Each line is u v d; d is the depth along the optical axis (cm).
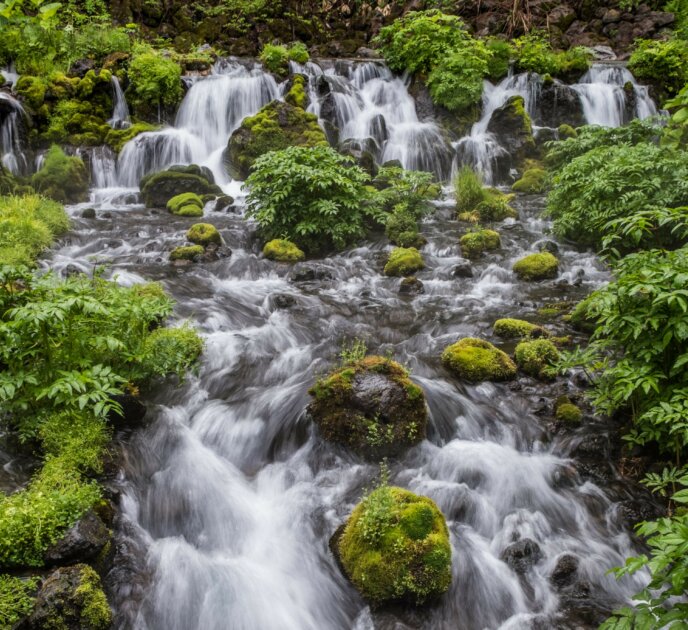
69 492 372
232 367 590
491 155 1395
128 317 527
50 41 1430
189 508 434
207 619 359
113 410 470
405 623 357
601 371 567
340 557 385
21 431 436
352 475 461
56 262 834
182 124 1481
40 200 1034
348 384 484
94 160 1284
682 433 423
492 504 442
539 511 439
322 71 1684
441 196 1238
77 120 1329
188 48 1844
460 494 439
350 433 475
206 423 509
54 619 308
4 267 468
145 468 459
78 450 423
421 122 1594
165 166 1345
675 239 825
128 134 1341
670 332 423
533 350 590
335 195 969
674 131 1026
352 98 1533
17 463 427
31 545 337
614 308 464
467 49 1592
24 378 432
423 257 921
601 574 392
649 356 431
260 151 1298
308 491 448
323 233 965
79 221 1042
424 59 1639
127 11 1902
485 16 2155
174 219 1081
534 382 571
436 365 594
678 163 826
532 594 379
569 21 2161
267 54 1645
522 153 1447
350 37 2097
